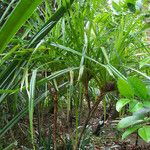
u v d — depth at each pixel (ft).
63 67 3.45
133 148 6.51
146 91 2.30
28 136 5.14
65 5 3.01
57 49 3.41
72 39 3.35
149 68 3.55
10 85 3.16
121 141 6.91
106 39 3.59
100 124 7.10
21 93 4.58
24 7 2.42
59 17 3.04
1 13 5.13
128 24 3.66
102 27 3.58
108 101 5.63
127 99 2.33
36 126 5.62
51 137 5.01
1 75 3.15
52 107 5.30
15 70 3.14
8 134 5.08
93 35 3.49
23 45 3.17
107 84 3.42
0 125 4.69
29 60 2.97
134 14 3.66
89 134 5.42
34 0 2.39
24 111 3.44
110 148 6.49
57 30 3.52
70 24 3.29
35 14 3.72
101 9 4.20
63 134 5.27
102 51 3.16
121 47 3.47
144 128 2.18
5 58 3.09
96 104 3.67
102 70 3.34
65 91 4.00
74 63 3.36
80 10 3.46
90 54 3.35
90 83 4.20
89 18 3.42
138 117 2.33
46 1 3.70
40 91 4.58
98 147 6.63
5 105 4.88
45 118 5.48
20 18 2.47
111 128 7.15
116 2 4.26
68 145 4.75
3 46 2.61
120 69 3.39
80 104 4.47
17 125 5.24
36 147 4.88
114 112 7.13
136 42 3.84
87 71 3.43
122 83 2.31
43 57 3.32
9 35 2.55
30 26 3.73
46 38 3.39
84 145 4.98
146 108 2.36
